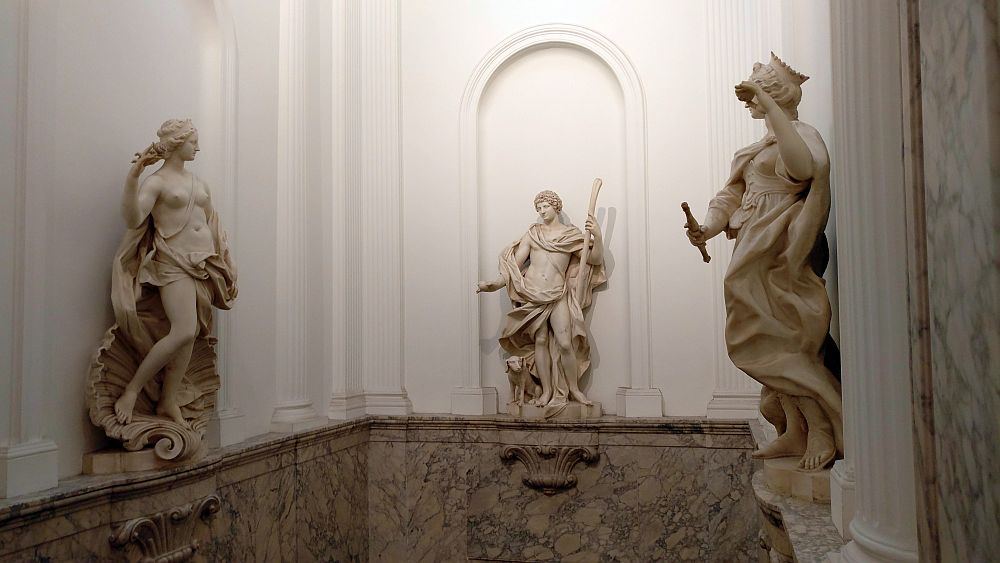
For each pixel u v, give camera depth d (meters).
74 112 4.36
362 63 7.42
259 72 6.20
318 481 6.15
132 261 4.52
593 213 6.69
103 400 4.34
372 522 6.92
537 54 7.32
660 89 6.85
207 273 4.66
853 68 2.34
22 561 3.48
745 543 6.11
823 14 4.17
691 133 6.74
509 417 6.77
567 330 6.66
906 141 1.43
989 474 1.00
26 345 3.73
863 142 2.29
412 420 6.87
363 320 7.22
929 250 1.26
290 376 6.29
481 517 6.71
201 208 4.72
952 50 1.12
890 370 2.14
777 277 3.41
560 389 6.70
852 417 2.41
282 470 5.68
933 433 1.33
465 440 6.78
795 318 3.39
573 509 6.54
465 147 7.27
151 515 4.26
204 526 4.74
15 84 3.78
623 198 7.02
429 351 7.19
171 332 4.49
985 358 1.01
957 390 1.13
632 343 6.71
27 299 3.76
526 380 6.79
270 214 6.29
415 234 7.30
